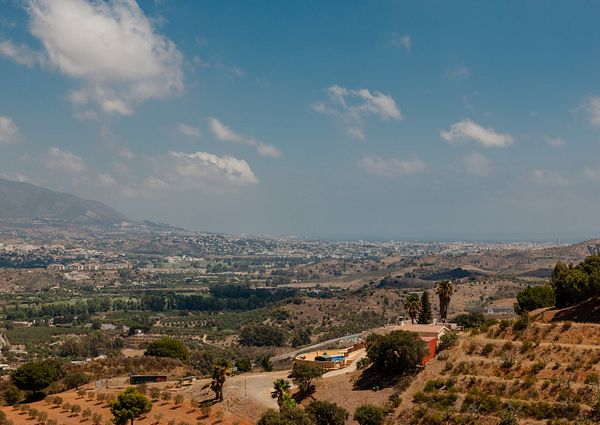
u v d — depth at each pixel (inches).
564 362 3257.9
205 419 3919.8
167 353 6077.8
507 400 3095.5
